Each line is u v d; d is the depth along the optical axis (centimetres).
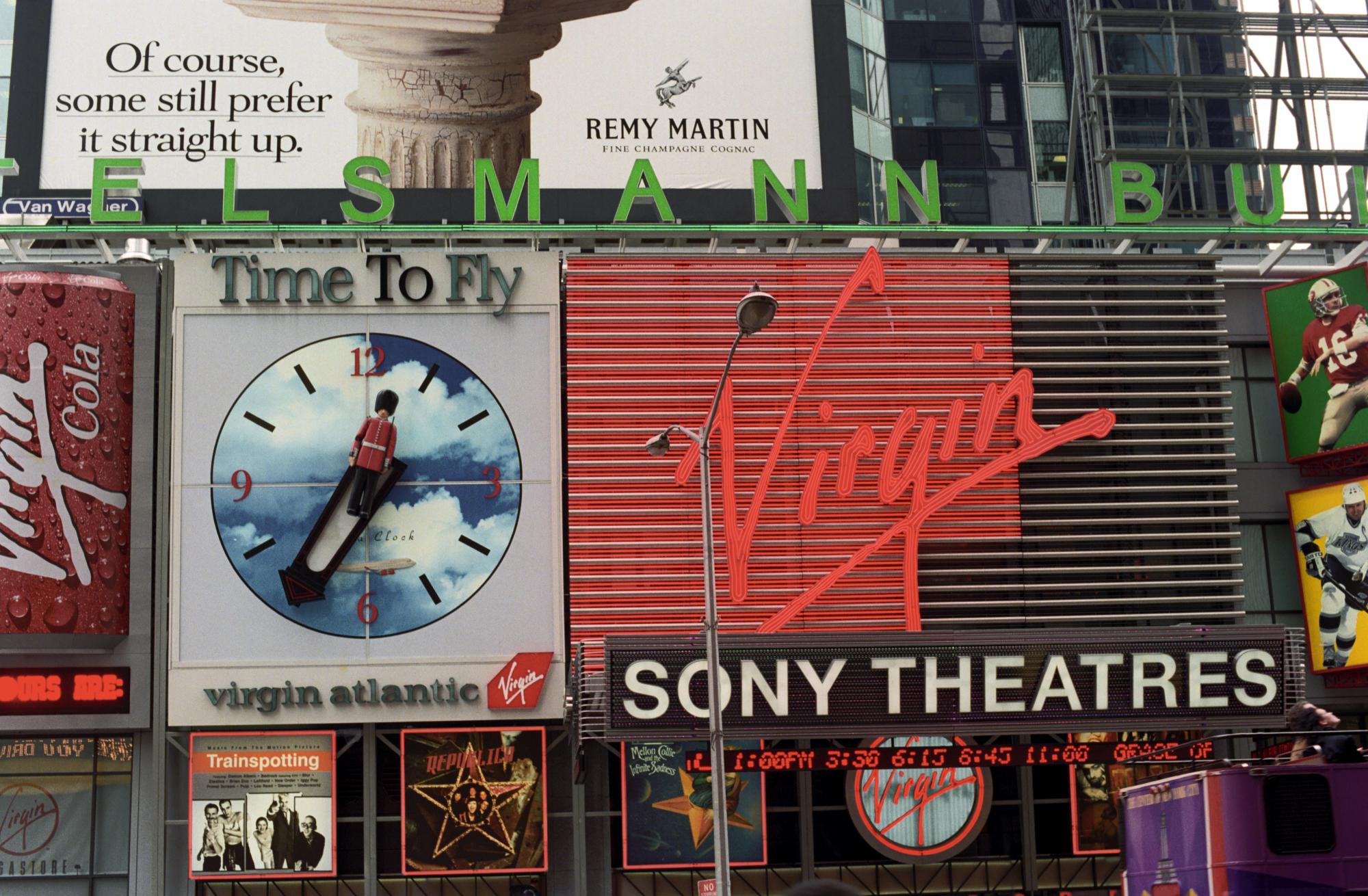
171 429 4444
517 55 5431
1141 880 2384
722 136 5431
